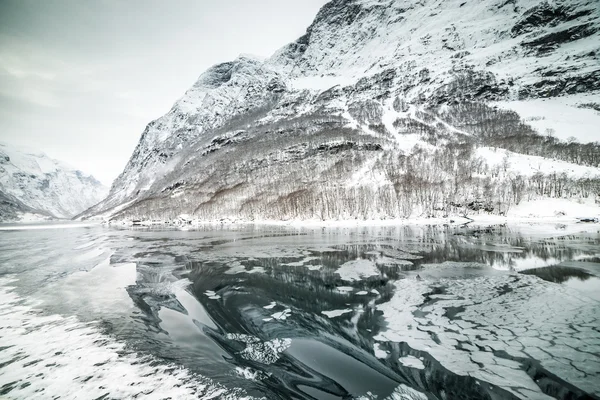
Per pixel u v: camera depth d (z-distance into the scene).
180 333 16.75
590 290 22.50
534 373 11.65
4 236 97.94
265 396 10.77
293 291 24.70
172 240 68.81
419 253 41.22
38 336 16.47
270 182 164.25
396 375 11.94
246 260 39.50
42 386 11.61
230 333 16.72
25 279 30.67
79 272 34.03
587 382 10.94
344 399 10.51
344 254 42.12
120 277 31.11
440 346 14.14
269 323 18.00
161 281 29.19
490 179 116.25
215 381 11.82
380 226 93.75
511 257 36.47
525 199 102.94
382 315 18.59
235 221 137.62
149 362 13.45
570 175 110.25
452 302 20.45
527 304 19.55
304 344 15.05
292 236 69.81
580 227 72.19
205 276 30.88
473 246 45.88
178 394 10.94
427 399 10.38
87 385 11.63
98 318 19.33
